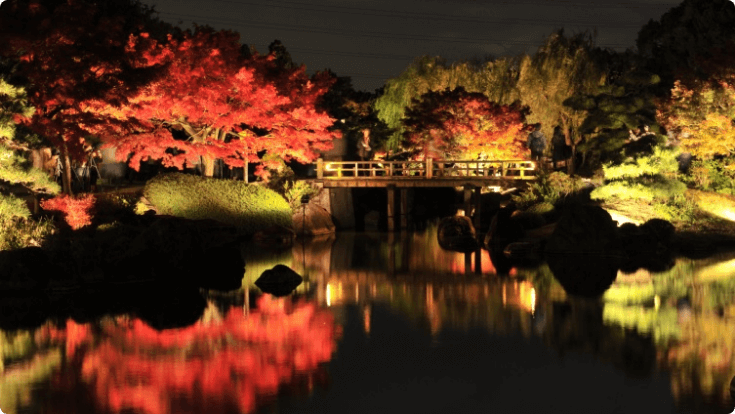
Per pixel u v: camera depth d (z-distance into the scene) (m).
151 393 13.23
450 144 47.31
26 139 26.12
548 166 44.94
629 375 14.33
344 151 53.50
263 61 40.94
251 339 16.97
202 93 35.94
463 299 21.72
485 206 47.41
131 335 17.34
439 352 15.94
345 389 13.48
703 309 19.97
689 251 32.75
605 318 18.98
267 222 39.41
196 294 22.50
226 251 32.78
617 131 44.22
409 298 21.95
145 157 38.31
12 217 26.23
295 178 45.56
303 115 41.06
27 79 27.33
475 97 46.91
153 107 35.31
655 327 17.95
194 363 15.04
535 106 53.78
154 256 25.09
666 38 56.12
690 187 40.72
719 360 15.27
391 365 14.95
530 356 15.59
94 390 13.39
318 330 17.88
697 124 39.19
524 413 12.41
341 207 47.88
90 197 31.55
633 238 32.34
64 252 23.50
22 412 12.31
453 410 12.55
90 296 22.09
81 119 29.08
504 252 33.06
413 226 49.81
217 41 37.50
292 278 24.67
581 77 53.06
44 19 26.92
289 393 13.29
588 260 30.22
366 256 32.44
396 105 56.56
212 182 38.66
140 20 42.75
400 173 50.56
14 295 22.22
